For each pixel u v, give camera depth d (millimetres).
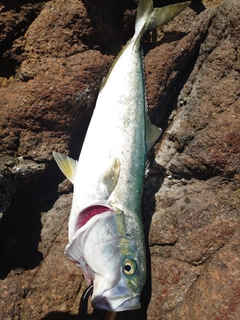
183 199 608
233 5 683
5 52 612
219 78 668
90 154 545
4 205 548
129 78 587
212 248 555
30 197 628
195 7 711
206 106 646
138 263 484
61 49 616
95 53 634
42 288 550
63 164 571
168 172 646
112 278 465
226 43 680
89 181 529
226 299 510
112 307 456
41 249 586
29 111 590
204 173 621
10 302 537
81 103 617
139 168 555
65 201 623
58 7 616
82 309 477
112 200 515
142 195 593
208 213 580
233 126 616
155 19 635
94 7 623
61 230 596
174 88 706
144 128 578
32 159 598
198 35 694
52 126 607
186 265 555
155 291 544
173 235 577
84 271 498
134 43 603
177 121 677
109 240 483
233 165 603
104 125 559
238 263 532
